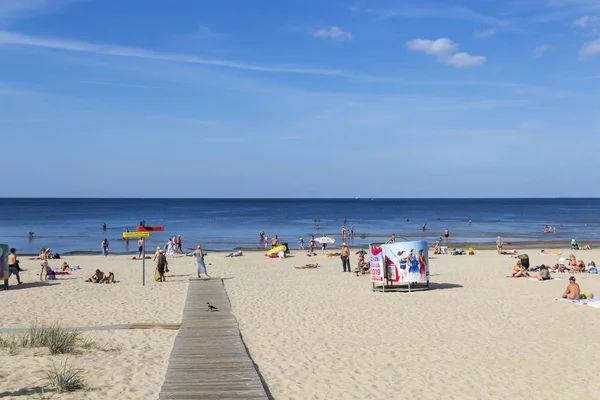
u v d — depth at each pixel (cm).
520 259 2905
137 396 910
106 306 1822
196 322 1527
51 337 1225
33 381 970
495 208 18812
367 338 1398
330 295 2111
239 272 2956
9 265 2328
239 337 1334
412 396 959
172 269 3095
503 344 1343
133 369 1065
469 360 1196
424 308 1830
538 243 5584
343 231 5600
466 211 15888
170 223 9394
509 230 7738
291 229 7862
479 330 1498
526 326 1551
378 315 1705
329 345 1318
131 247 5259
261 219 10894
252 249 5028
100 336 1362
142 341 1309
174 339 1320
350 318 1655
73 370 1040
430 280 2589
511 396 968
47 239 6197
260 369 1102
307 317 1661
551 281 2539
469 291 2219
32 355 1146
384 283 2234
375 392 975
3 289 2227
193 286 2311
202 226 8550
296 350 1262
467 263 3412
